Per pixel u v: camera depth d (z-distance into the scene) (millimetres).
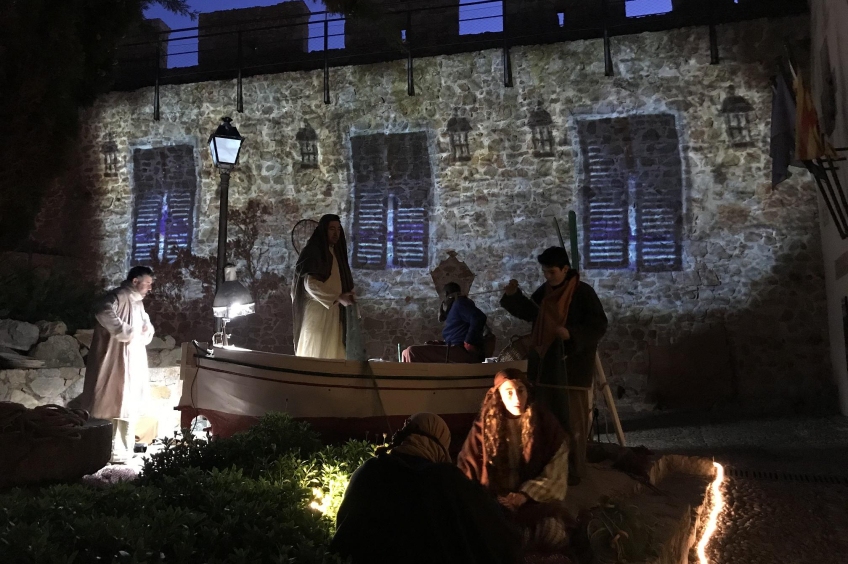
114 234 14586
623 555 2996
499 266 12906
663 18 12414
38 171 3033
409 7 13625
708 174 12234
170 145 14539
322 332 5344
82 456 4129
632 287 12352
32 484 3781
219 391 5094
